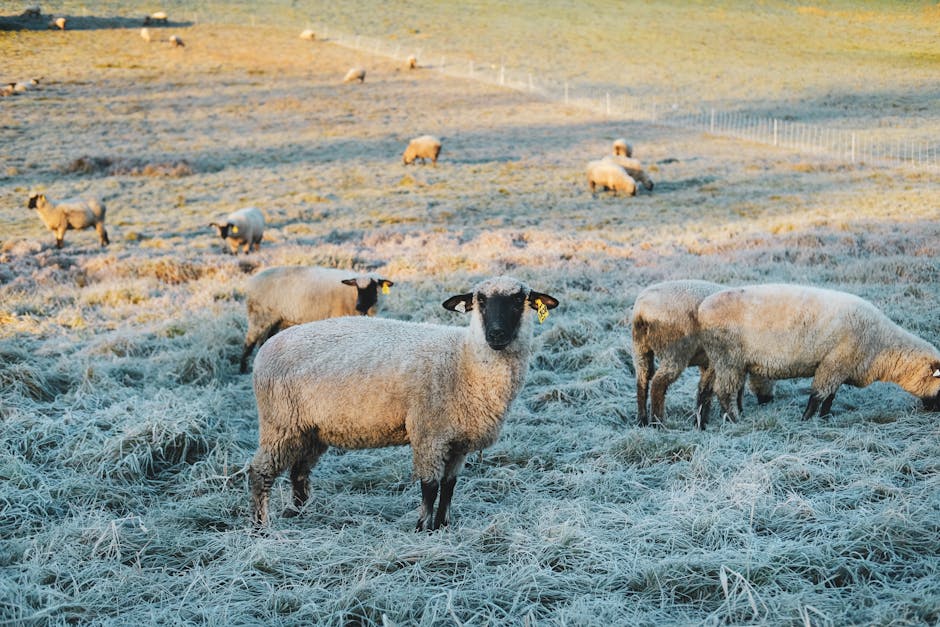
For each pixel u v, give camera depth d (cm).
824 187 2919
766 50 7394
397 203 2803
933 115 4609
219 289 1482
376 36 7475
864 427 762
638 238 2134
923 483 605
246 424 844
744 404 912
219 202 2795
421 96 5388
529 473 706
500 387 575
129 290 1480
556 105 5222
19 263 1792
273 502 657
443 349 587
